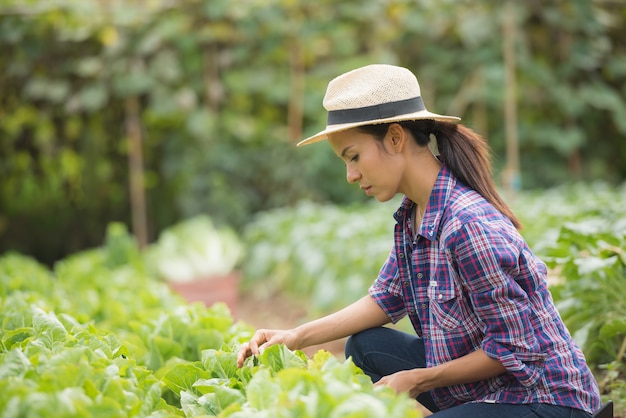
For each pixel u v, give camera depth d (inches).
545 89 456.1
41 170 465.7
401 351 121.6
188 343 136.0
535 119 472.4
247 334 133.0
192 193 413.4
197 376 109.2
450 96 455.2
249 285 350.6
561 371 101.3
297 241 319.9
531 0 438.3
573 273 151.9
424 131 107.2
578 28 450.3
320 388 82.0
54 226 474.3
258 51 423.5
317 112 426.0
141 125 434.9
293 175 425.7
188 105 406.3
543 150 476.1
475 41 427.8
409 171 105.8
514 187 362.9
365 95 101.4
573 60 457.4
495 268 97.2
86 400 86.3
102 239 471.2
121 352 116.8
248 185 428.8
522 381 100.1
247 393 88.8
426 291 107.8
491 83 442.3
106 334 131.8
